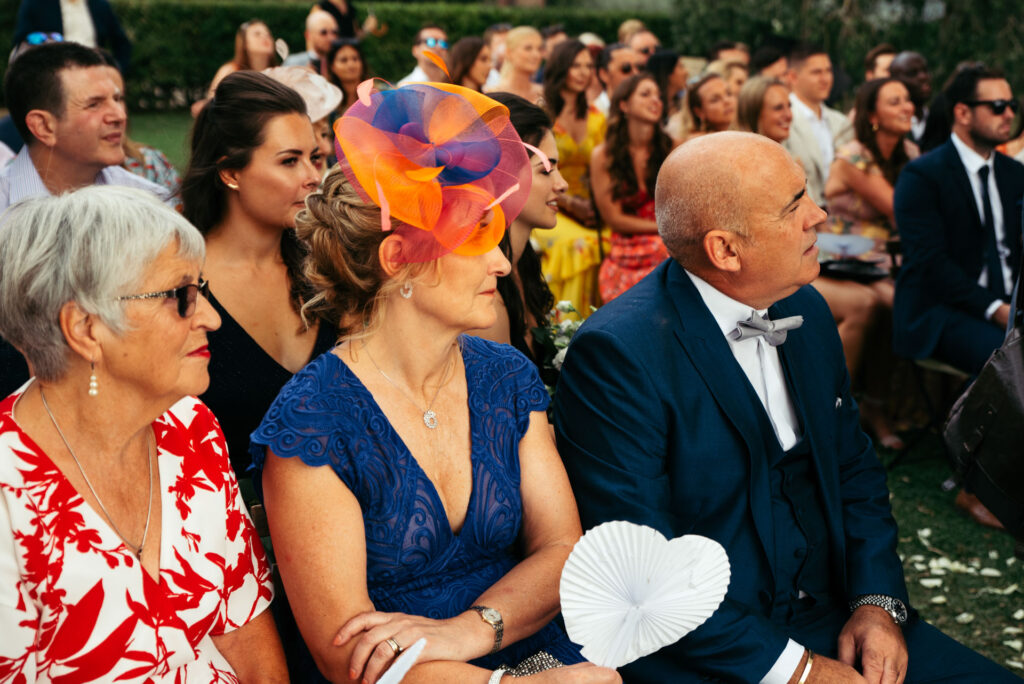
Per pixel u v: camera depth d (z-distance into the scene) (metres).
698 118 6.09
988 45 9.75
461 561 1.77
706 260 2.03
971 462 2.38
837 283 4.50
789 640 1.92
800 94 6.66
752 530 2.02
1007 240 4.19
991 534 3.71
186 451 1.65
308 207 1.74
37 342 1.43
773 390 2.13
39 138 3.07
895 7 10.49
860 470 2.30
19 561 1.44
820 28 11.02
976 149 4.19
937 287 4.10
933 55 10.14
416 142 1.58
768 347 2.12
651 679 1.96
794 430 2.13
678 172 2.02
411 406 1.74
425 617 1.67
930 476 4.23
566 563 1.51
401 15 16.50
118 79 3.17
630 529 1.50
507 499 1.80
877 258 4.64
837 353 2.27
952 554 3.56
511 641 1.69
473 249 1.65
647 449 1.97
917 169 4.20
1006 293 4.21
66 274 1.39
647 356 2.00
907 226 4.18
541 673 1.57
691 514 2.00
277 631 1.84
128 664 1.52
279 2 16.23
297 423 1.61
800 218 1.97
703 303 2.08
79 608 1.48
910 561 3.52
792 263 1.99
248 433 2.37
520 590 1.71
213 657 1.68
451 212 1.60
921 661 2.05
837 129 6.81
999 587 3.33
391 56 16.58
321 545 1.60
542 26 17.28
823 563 2.13
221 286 2.34
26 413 1.49
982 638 3.03
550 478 1.88
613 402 1.98
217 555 1.66
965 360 4.00
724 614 1.91
